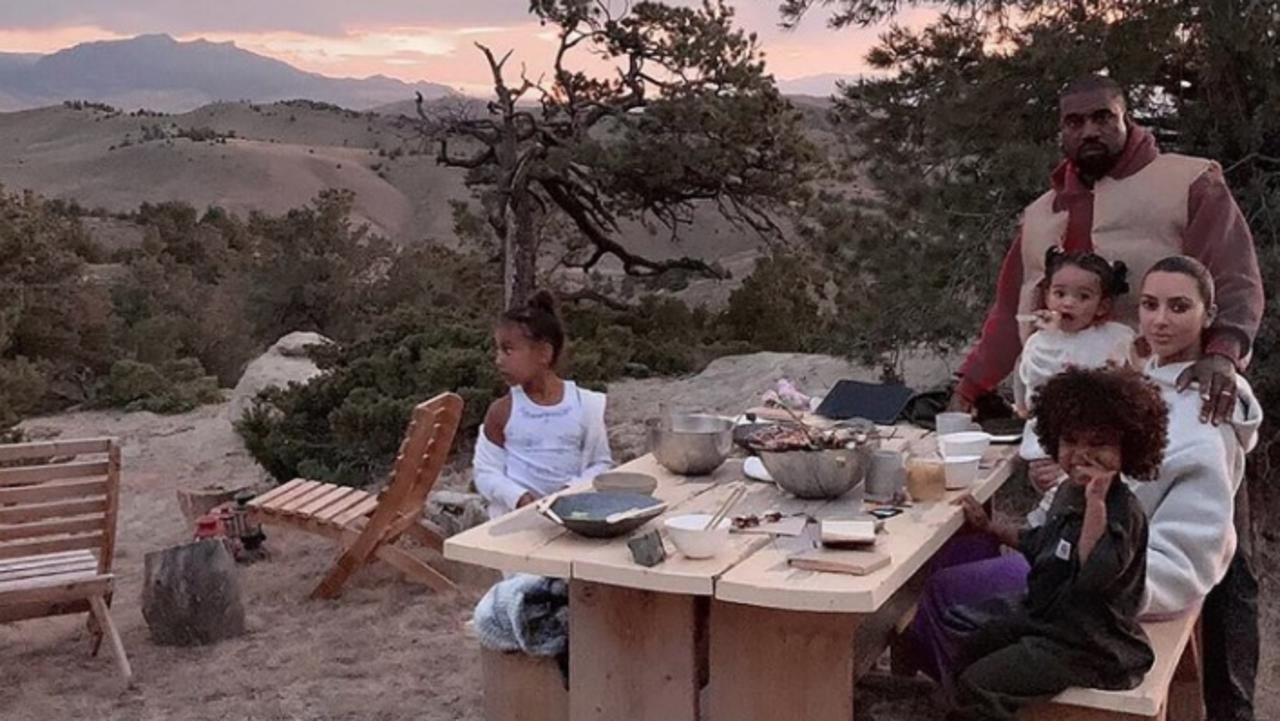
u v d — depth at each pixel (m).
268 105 171.00
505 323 4.46
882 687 4.01
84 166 131.50
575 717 3.44
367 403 9.05
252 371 12.70
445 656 5.18
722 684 3.29
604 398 4.59
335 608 5.90
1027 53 6.75
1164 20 6.35
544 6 16.08
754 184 16.67
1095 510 2.99
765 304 14.80
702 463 3.88
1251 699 3.79
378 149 135.12
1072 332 3.83
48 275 21.53
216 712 4.66
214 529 6.82
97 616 5.02
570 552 3.13
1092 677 3.05
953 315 6.90
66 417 14.55
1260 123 6.23
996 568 3.62
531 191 16.67
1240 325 3.53
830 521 3.16
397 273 29.34
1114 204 3.90
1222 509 3.22
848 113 7.96
